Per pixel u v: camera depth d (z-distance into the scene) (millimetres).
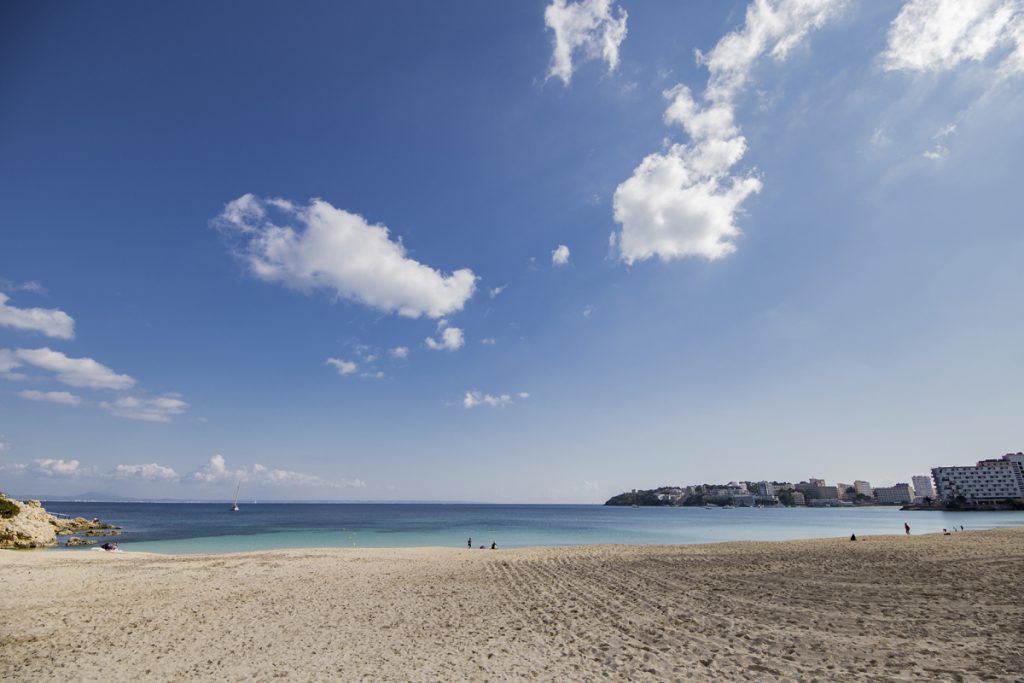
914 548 33312
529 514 187500
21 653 11898
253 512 180500
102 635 13578
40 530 49125
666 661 10320
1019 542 36344
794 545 37562
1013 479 184250
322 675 9992
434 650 11805
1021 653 10047
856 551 32062
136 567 27000
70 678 10062
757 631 12594
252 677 9914
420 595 19375
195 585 21609
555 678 9508
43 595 19219
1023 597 16109
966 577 20547
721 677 9203
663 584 20531
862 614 14258
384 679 9656
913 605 15352
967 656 9984
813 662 9914
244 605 17625
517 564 28328
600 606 16500
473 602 17891
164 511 179125
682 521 122875
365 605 17578
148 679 9930
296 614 16188
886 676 8938
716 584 20266
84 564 27766
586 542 59000
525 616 15430
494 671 10047
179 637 13344
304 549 39000
